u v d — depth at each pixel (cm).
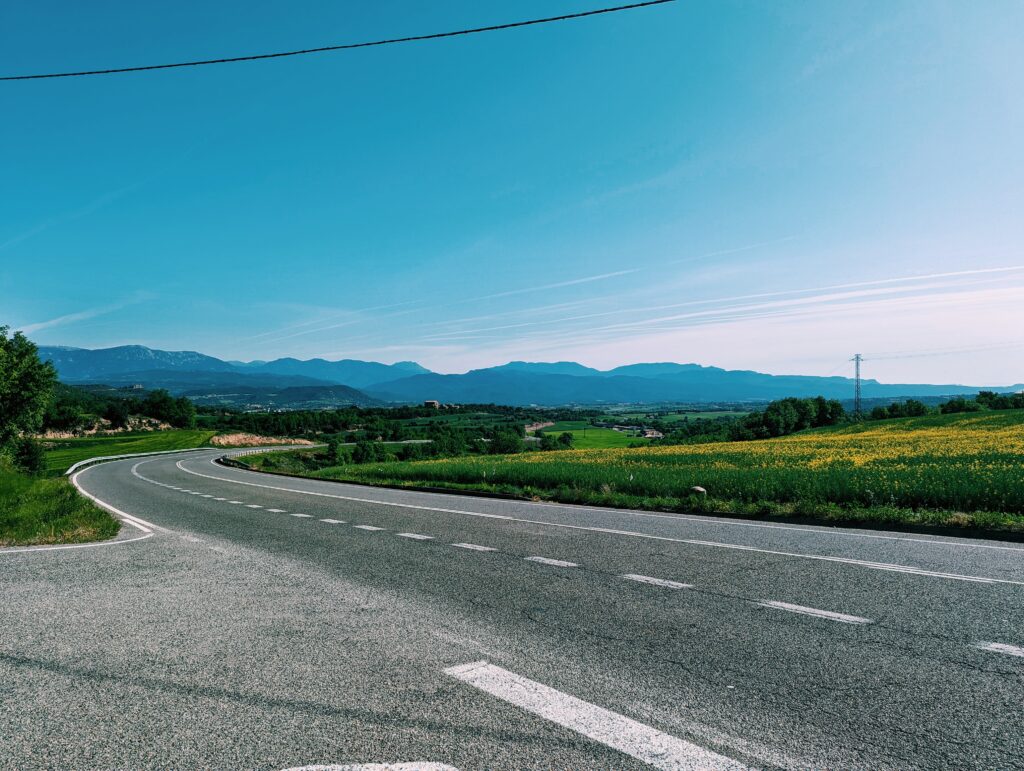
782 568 707
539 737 309
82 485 2802
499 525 1129
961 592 587
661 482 1595
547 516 1266
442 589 629
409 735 311
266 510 1507
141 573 717
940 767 279
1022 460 2156
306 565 765
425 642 459
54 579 684
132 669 402
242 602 579
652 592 606
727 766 281
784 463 2433
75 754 293
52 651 438
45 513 1243
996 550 805
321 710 340
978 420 6341
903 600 561
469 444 11212
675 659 421
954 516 1007
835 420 10256
